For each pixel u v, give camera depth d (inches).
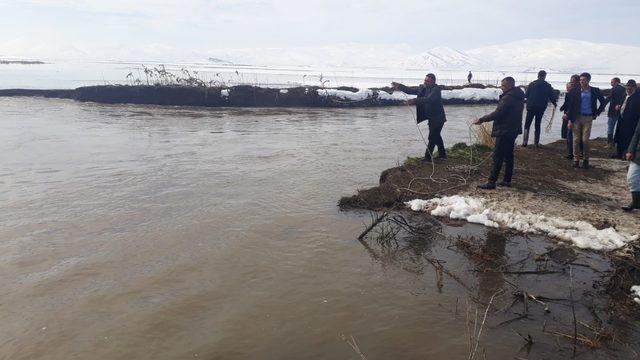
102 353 148.6
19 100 946.1
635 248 219.0
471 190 315.0
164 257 219.3
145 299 181.8
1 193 315.9
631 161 267.9
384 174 361.7
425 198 303.7
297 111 900.6
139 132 597.9
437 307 178.9
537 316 173.0
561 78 4124.0
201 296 184.1
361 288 192.9
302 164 422.6
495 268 211.6
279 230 255.4
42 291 186.7
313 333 160.2
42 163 408.5
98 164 409.4
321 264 214.8
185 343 154.1
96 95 952.3
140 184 345.7
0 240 236.1
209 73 2773.1
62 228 253.8
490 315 173.2
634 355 149.6
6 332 159.5
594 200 297.7
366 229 247.8
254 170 395.9
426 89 394.6
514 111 300.7
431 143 393.7
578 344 155.3
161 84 1043.9
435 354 149.1
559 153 445.4
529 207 281.7
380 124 719.7
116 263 212.4
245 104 965.8
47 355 147.5
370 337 158.2
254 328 163.0
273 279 199.3
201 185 344.5
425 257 224.4
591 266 211.8
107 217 272.4
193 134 591.5
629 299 183.5
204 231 252.2
